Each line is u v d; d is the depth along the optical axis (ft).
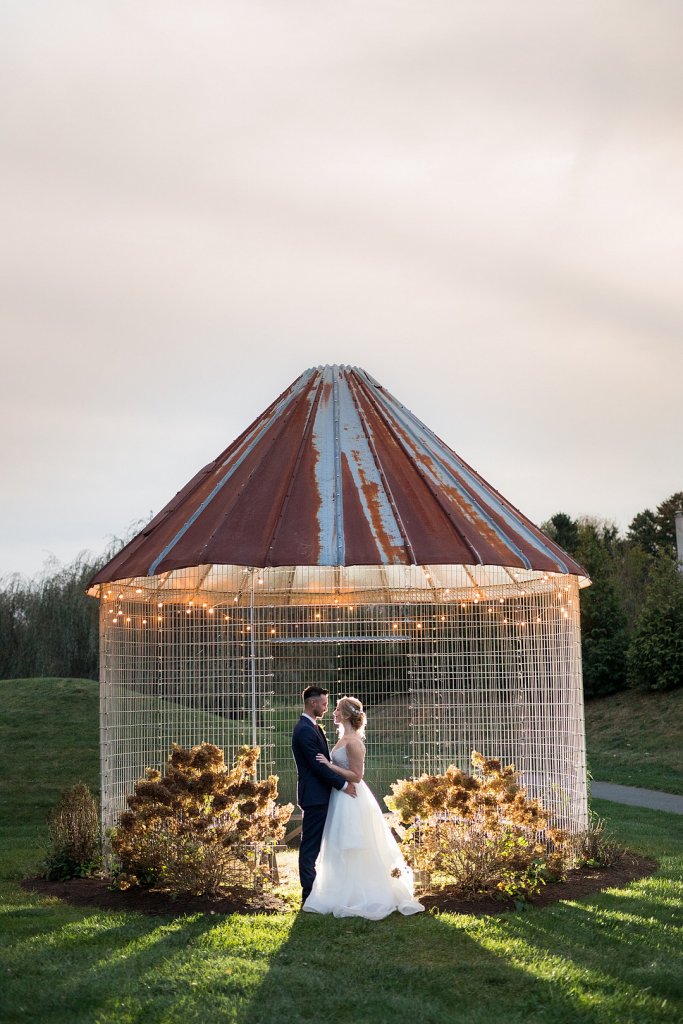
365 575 47.98
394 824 38.52
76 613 111.96
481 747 39.04
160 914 27.22
